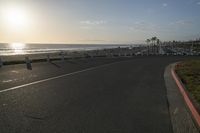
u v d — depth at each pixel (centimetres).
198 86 1113
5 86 1126
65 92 1007
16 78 1433
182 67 2159
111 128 570
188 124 617
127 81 1393
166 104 827
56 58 3509
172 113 717
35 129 550
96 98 898
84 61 3281
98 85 1217
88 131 545
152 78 1561
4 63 2472
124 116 672
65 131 541
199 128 588
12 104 776
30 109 721
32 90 1038
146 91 1073
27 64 2323
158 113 713
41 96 912
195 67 2098
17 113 675
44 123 594
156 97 945
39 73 1734
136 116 676
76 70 2005
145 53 6831
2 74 1645
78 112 702
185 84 1211
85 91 1039
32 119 624
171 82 1388
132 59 4084
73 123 600
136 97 935
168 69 2272
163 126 597
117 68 2275
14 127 559
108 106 780
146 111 731
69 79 1430
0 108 722
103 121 622
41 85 1182
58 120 621
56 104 791
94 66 2461
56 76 1562
